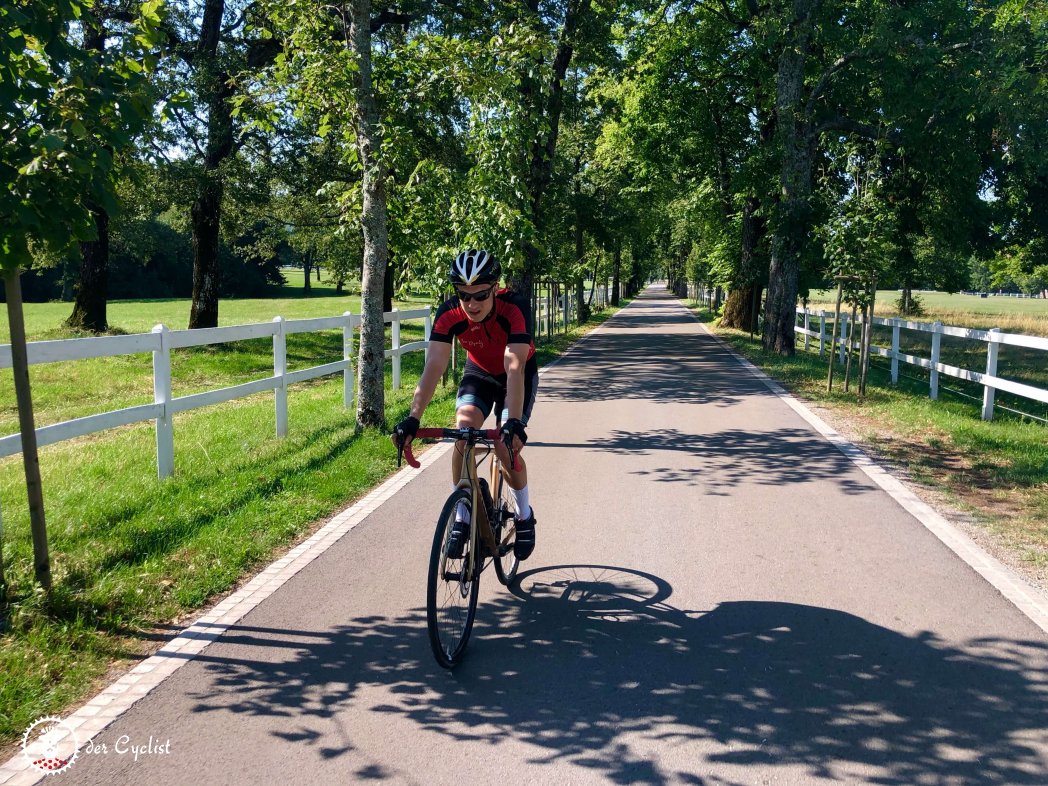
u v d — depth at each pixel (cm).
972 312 4475
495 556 440
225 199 2181
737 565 504
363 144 958
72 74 402
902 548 533
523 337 408
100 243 2144
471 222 1119
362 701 344
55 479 705
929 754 300
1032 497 649
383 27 2045
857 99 2094
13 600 432
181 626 422
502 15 1645
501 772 291
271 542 546
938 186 2045
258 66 2012
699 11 2409
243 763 297
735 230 3103
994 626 410
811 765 293
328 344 2283
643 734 315
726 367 1742
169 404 715
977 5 1873
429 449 873
